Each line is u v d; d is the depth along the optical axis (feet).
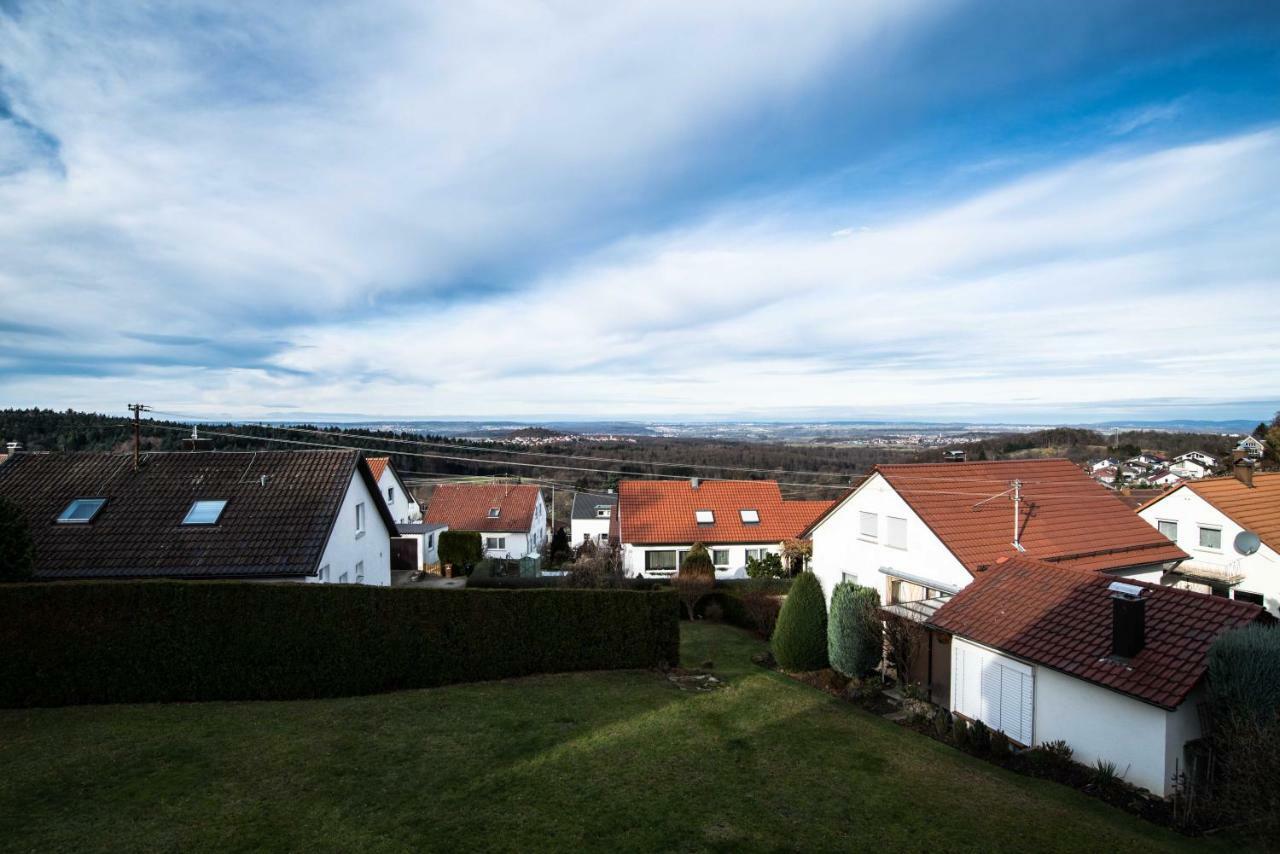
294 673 42.93
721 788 30.09
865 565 70.23
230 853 22.80
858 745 36.99
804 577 57.11
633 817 26.86
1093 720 35.65
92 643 40.50
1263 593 75.31
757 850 24.80
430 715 38.63
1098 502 70.18
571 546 160.86
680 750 34.37
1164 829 29.19
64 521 57.31
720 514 115.44
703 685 47.44
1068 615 41.09
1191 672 32.71
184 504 59.98
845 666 52.60
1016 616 43.16
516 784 29.45
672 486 121.19
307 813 25.95
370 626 44.60
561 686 45.83
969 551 57.72
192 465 64.69
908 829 27.14
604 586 92.58
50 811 25.22
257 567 53.83
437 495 154.71
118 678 40.70
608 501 178.81
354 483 68.39
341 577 63.77
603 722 38.01
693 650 63.21
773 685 48.83
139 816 25.09
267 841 23.71
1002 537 60.54
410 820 25.76
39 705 39.70
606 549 109.40
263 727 35.81
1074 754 36.63
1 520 42.24
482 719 38.06
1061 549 60.44
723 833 25.91
